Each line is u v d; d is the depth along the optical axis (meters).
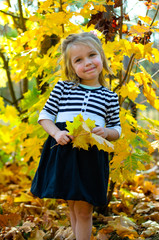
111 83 2.22
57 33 1.97
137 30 1.84
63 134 1.45
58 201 2.51
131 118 2.04
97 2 1.87
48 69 2.03
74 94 1.59
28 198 2.44
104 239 1.79
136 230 1.98
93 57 1.57
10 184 3.37
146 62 2.93
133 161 1.85
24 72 2.04
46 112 1.61
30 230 1.81
